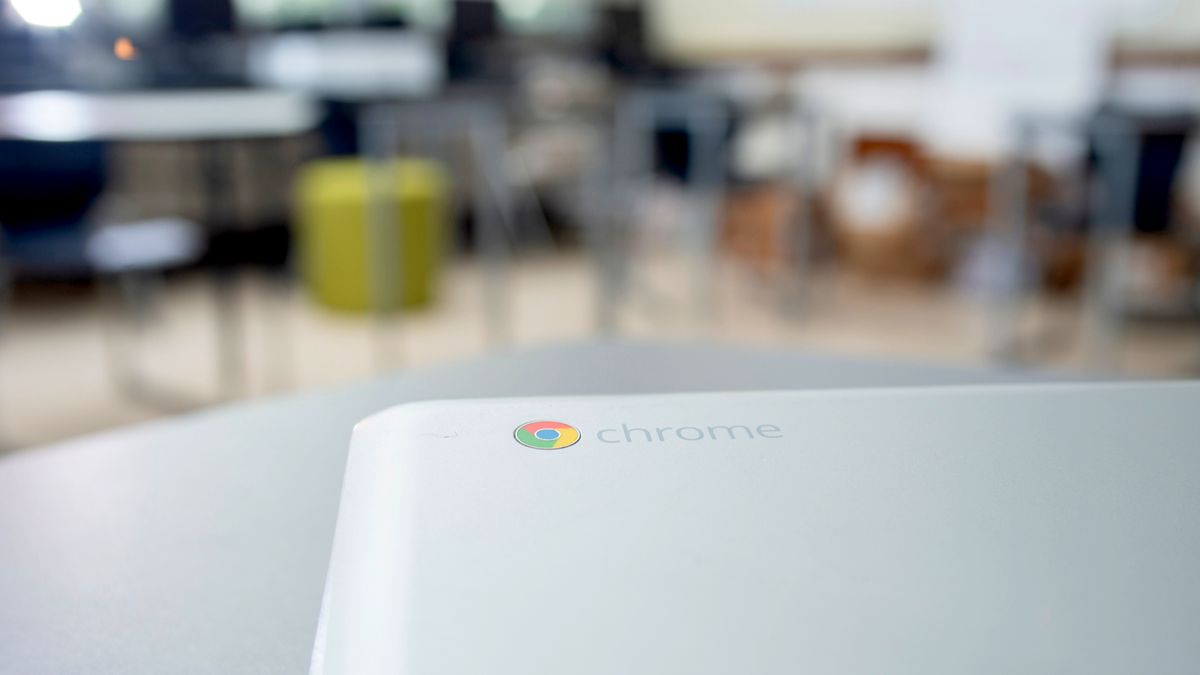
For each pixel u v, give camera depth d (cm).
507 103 362
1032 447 27
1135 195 294
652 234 508
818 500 25
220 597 28
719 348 50
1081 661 20
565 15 541
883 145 436
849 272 457
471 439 28
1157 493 25
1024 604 21
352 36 457
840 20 488
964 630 21
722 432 28
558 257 482
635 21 533
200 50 352
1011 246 375
